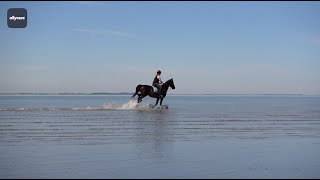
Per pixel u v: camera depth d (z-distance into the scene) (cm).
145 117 2130
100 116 2172
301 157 984
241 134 1431
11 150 1056
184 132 1474
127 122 1833
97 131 1481
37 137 1310
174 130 1534
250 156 992
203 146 1143
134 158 957
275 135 1412
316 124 1836
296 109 3350
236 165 884
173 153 1027
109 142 1205
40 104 4294
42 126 1644
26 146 1123
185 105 4209
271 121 1981
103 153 1020
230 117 2228
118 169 839
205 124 1781
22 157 962
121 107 3019
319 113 2700
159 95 2764
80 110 2725
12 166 862
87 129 1542
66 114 2314
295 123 1884
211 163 905
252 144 1191
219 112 2736
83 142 1204
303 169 847
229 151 1062
